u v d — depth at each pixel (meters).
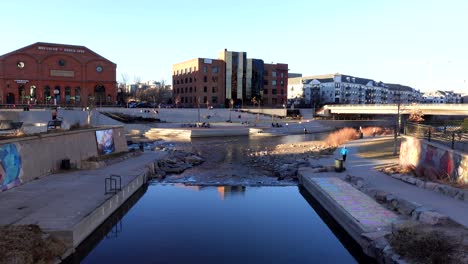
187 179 31.53
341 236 18.28
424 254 12.40
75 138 31.66
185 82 128.88
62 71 93.00
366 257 15.06
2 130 37.44
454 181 21.58
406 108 73.44
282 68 136.88
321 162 34.78
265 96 134.38
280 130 80.00
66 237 14.89
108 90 97.94
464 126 32.72
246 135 74.06
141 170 29.62
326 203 21.36
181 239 17.78
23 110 64.75
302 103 166.88
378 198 20.72
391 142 44.94
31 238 13.72
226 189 28.08
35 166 25.56
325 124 96.56
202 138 67.62
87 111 69.56
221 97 123.31
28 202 19.30
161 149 50.00
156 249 16.53
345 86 180.75
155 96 164.00
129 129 72.44
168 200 24.88
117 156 36.47
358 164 32.75
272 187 28.80
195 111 96.81
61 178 25.81
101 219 18.50
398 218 17.30
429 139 26.53
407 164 28.34
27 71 89.44
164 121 84.31
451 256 11.87
